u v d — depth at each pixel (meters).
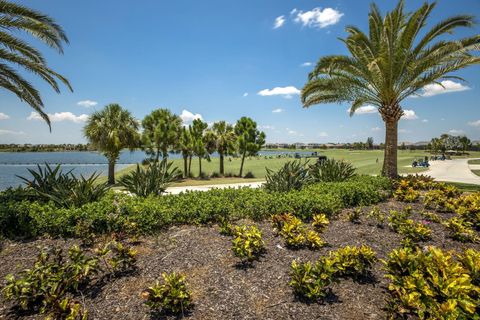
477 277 2.75
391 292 2.96
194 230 4.64
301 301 2.85
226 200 5.61
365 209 5.95
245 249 3.49
